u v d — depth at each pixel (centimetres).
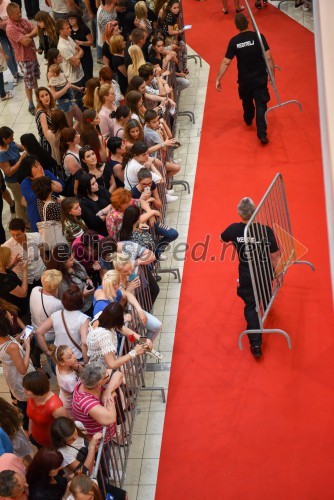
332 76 248
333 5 287
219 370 735
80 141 861
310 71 1248
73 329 622
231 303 814
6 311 605
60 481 504
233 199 983
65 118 873
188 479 635
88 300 686
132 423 677
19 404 640
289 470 629
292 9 1470
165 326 796
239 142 1102
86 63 1174
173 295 837
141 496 625
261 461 641
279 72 1260
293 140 1083
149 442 672
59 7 1280
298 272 839
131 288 667
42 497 487
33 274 728
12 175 870
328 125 229
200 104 1214
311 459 636
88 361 621
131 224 705
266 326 772
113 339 597
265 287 751
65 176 858
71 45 1088
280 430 666
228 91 1237
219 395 708
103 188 796
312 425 665
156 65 1052
